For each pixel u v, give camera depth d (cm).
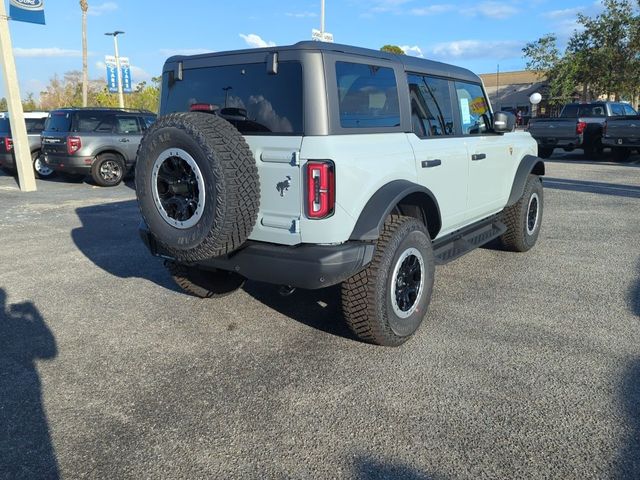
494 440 287
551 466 266
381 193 369
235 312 475
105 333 436
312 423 306
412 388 340
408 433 295
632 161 1669
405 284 398
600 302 481
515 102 5144
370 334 384
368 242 362
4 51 1171
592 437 288
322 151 336
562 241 698
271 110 359
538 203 654
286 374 362
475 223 552
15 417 318
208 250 347
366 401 327
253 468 270
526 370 360
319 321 453
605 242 689
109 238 764
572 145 1659
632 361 370
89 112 1291
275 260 354
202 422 309
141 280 571
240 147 338
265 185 356
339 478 261
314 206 341
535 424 300
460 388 339
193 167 337
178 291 534
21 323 459
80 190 1250
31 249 705
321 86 344
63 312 483
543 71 3506
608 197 1015
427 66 460
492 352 387
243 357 390
